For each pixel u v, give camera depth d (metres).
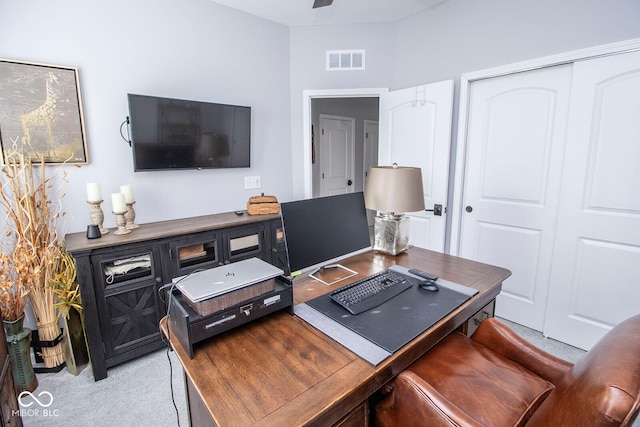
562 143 2.24
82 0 2.10
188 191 2.69
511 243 2.57
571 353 2.21
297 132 3.33
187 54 2.57
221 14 2.72
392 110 3.11
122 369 2.08
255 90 3.00
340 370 0.92
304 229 1.46
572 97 2.13
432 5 2.79
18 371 1.83
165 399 1.83
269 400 0.81
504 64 2.43
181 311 1.00
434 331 1.13
